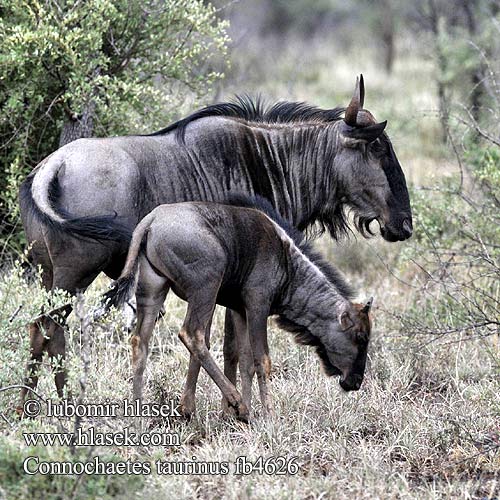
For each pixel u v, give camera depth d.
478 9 51.25
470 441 20.97
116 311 20.33
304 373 25.14
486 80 34.16
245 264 21.83
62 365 20.84
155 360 25.86
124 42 28.72
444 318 27.97
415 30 66.31
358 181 24.33
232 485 18.22
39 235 21.34
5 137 28.64
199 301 21.09
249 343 22.66
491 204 29.88
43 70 27.09
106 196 21.28
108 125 28.44
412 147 48.28
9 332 20.56
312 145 24.36
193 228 20.92
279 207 24.14
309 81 68.50
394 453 20.97
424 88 61.72
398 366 25.86
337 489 18.53
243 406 21.38
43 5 26.77
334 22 97.06
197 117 23.38
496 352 26.22
